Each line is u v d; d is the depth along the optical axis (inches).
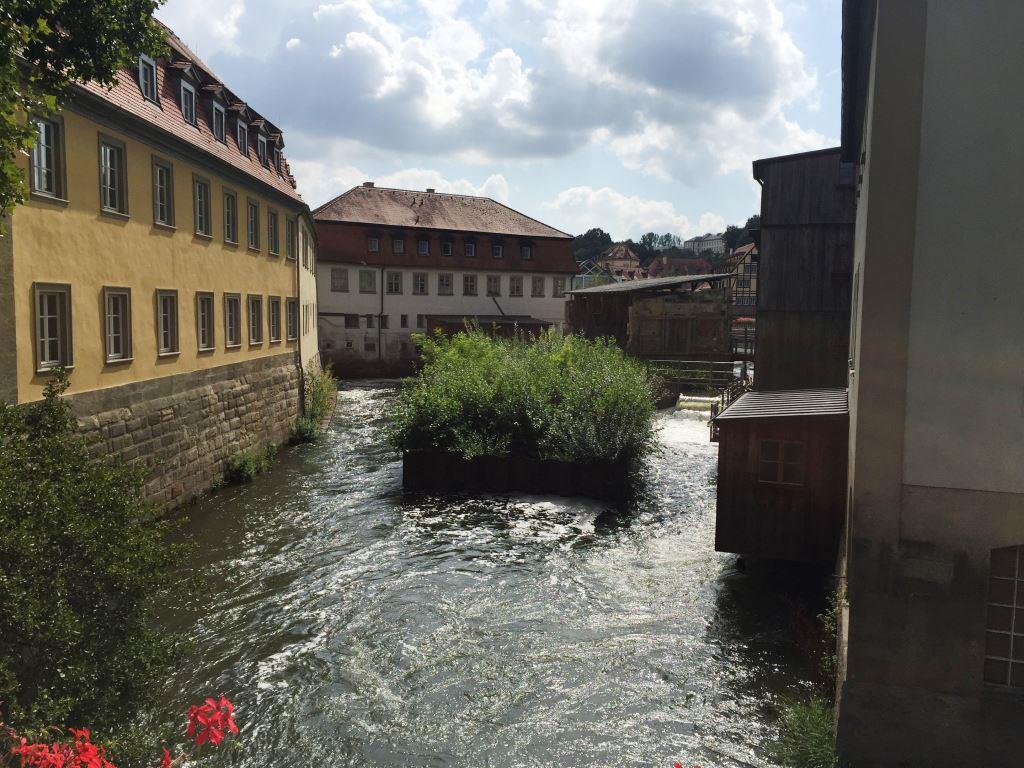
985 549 233.0
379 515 586.6
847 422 406.6
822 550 414.3
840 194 765.9
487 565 480.1
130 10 305.4
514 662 355.6
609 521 573.0
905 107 231.5
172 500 586.9
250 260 788.6
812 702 293.7
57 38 300.8
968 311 230.8
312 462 781.3
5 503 215.8
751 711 312.2
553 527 557.3
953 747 239.8
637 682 336.2
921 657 240.5
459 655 362.6
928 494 236.2
